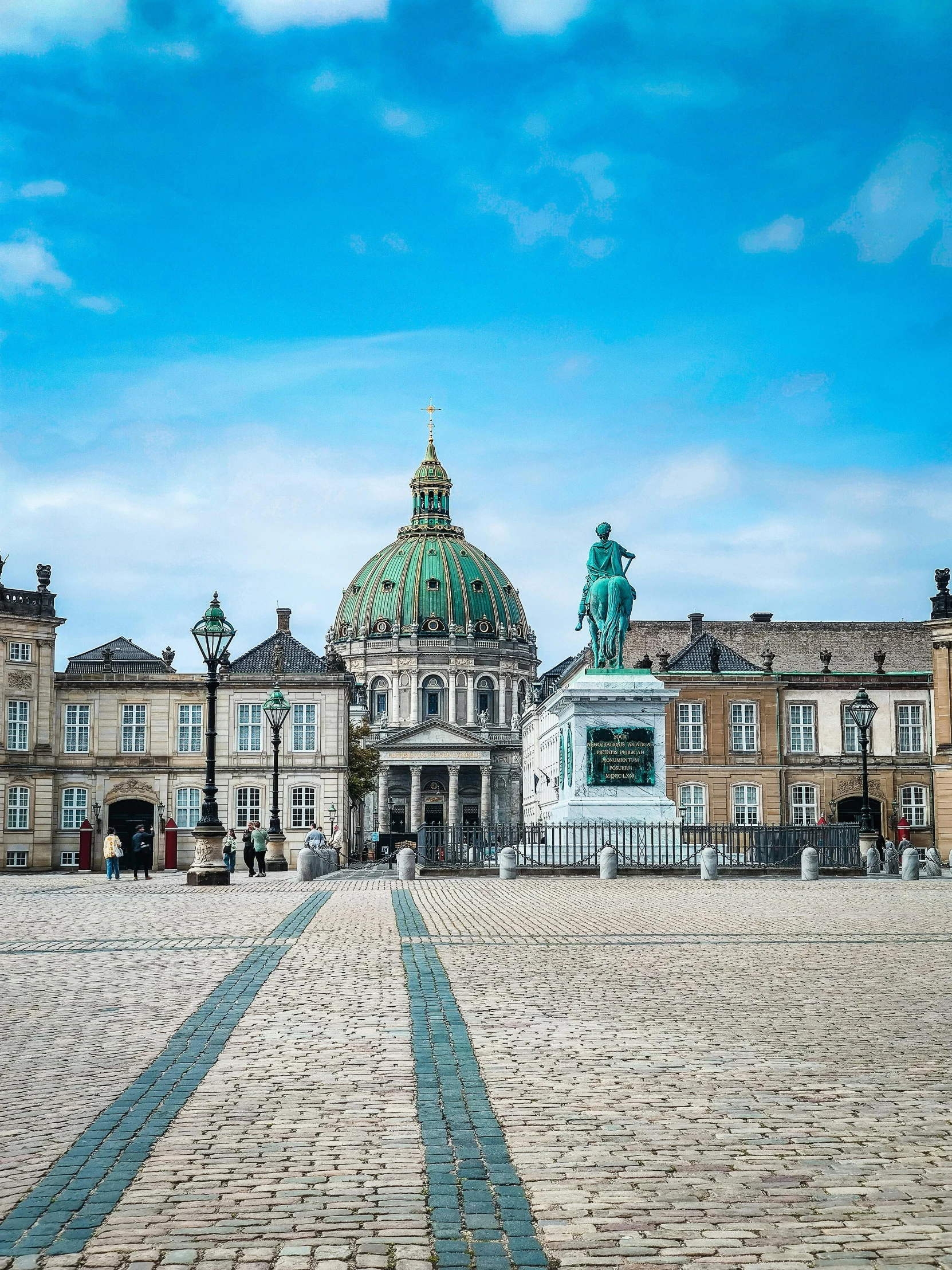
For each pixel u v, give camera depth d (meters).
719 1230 7.91
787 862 47.19
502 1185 8.64
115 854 48.16
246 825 81.44
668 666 85.19
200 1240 7.73
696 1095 10.92
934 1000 15.53
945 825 76.88
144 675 81.19
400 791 183.00
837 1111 10.43
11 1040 13.15
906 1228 7.96
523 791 154.12
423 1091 11.02
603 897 32.47
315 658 86.44
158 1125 9.98
